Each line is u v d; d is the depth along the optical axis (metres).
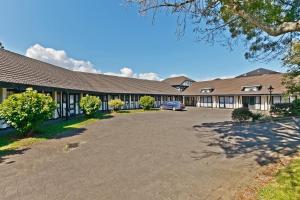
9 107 9.62
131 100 33.59
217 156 7.22
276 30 4.56
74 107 21.47
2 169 5.88
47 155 7.27
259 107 32.66
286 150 7.58
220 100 39.34
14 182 5.02
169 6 5.60
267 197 4.03
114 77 37.19
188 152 7.75
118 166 6.18
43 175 5.46
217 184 4.92
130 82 38.25
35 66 18.30
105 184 4.93
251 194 4.29
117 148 8.29
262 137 10.15
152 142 9.42
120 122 16.55
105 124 15.27
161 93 38.62
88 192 4.53
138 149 8.15
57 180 5.14
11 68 13.70
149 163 6.46
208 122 16.62
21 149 8.03
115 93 29.14
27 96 9.95
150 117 20.81
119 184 4.94
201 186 4.82
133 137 10.54
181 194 4.44
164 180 5.18
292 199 3.83
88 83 26.92
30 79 14.23
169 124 15.52
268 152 7.48
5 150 7.87
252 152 7.59
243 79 40.06
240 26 6.98
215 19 6.58
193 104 45.03
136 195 4.40
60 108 18.97
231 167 6.08
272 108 20.91
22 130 10.00
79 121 16.66
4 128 12.47
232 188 4.67
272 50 8.63
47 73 18.67
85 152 7.68
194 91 44.91
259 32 7.57
